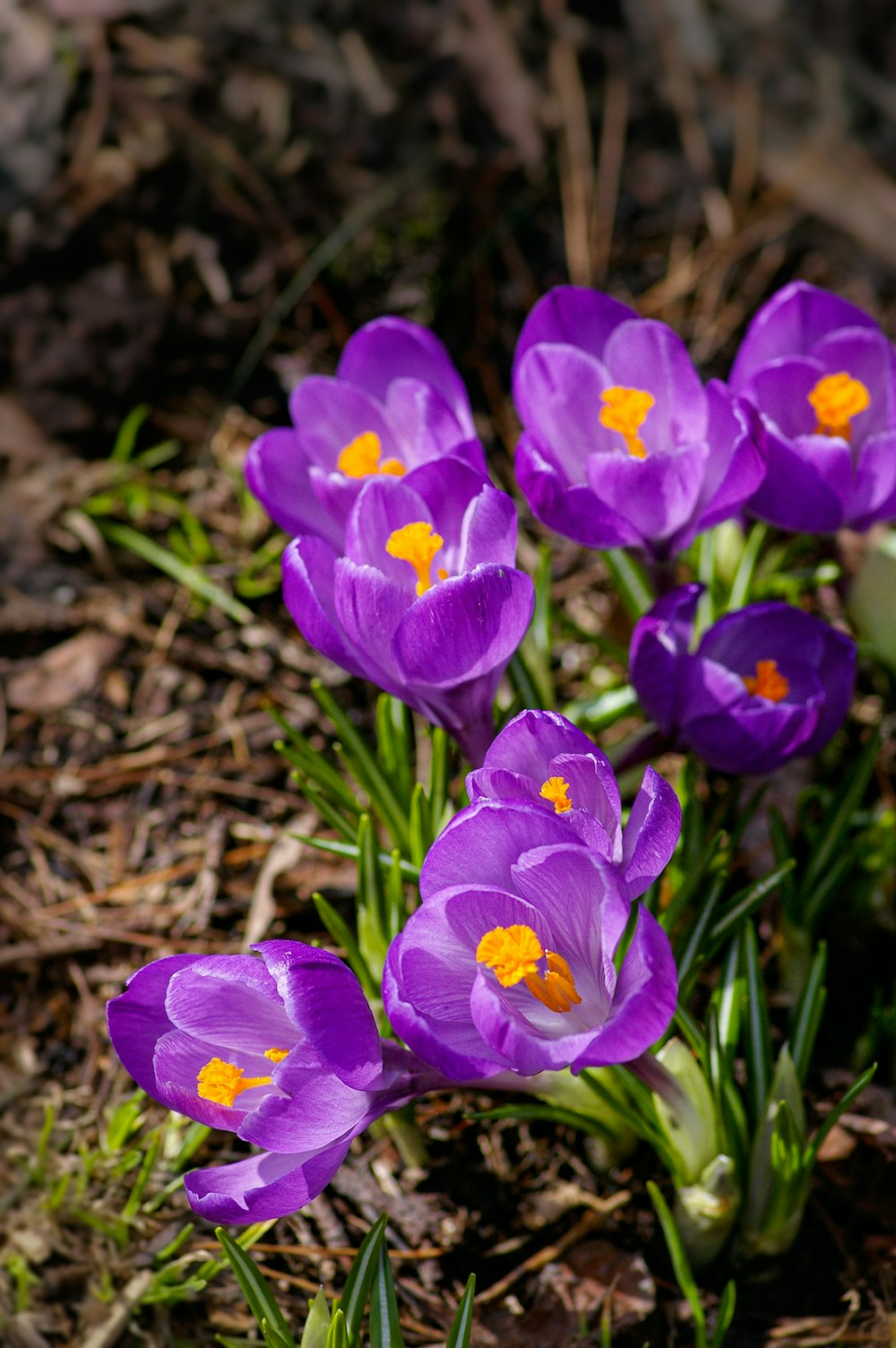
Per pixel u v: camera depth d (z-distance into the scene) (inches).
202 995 23.6
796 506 26.4
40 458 32.2
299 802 29.4
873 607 28.6
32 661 30.6
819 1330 25.6
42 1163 26.5
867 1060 27.1
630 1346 25.6
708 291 35.3
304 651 30.8
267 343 33.4
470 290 34.6
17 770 29.7
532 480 25.5
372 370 26.8
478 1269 26.1
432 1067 24.0
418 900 27.6
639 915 23.0
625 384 26.3
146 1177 26.1
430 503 25.0
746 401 25.8
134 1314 25.8
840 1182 26.4
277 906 28.4
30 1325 25.7
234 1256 24.3
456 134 37.0
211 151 34.9
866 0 41.1
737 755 25.8
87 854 29.1
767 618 26.1
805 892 27.4
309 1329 24.0
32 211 33.4
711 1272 26.0
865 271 36.0
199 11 36.7
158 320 33.1
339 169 35.8
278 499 26.0
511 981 22.9
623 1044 22.6
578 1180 26.6
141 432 32.7
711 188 37.5
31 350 32.6
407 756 27.4
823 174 37.9
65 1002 28.0
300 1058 23.1
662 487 25.5
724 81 39.4
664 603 25.7
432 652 24.2
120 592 31.2
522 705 27.3
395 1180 26.6
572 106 38.2
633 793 27.2
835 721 26.3
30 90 34.6
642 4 40.1
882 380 27.1
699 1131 24.9
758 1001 25.7
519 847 23.1
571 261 35.5
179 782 29.6
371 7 38.1
